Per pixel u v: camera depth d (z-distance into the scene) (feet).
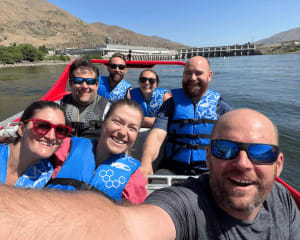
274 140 2.74
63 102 8.16
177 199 2.73
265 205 2.99
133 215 2.01
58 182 4.26
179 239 2.57
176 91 8.26
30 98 44.91
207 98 7.86
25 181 4.36
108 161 4.55
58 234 1.26
